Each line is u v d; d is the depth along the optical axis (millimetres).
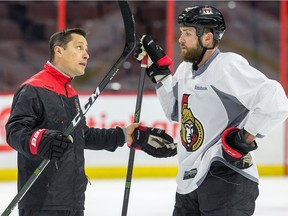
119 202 15484
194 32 7668
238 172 7527
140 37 8430
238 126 7629
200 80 7656
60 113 7727
